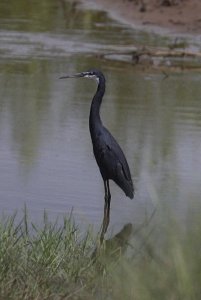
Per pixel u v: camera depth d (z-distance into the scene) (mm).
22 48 23719
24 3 30828
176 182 14328
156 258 9680
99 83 14180
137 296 8000
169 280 8133
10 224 11289
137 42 24922
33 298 9422
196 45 24906
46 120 17547
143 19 27766
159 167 15109
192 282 7980
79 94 19750
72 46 24219
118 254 11086
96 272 10234
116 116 18062
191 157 15648
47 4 30938
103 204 13367
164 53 23094
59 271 10180
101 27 27016
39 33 25719
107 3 30469
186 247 8242
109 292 9477
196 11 27812
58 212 12781
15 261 10164
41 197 13367
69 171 14625
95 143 13773
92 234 11625
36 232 11625
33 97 19234
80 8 30000
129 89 20312
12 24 26906
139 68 22469
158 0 28703
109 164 13477
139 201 13562
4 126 16969
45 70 21547
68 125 17250
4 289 9508
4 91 19578
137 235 11875
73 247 10836
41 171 14508
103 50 23844
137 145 16219
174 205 13102
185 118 18172
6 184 13828
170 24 27078
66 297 9477
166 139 16672
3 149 15578
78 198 13477
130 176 13602
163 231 11195
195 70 22578
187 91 20438
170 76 21812
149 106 18922
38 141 16125
